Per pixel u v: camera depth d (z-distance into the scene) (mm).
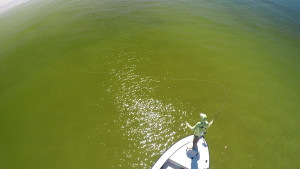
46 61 22688
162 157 12570
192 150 12859
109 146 14461
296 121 16562
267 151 14359
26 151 14344
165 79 19984
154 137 14969
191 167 12102
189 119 16281
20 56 23797
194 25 29625
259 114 16938
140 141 14742
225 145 14594
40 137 15203
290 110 17484
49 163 13602
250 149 14422
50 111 17094
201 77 20375
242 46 25734
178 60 22531
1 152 14352
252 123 16188
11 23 32312
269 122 16344
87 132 15406
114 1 37812
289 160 13922
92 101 17828
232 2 39281
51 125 16000
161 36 26719
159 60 22484
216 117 16500
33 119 16531
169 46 24766
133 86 19203
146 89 18844
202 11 34281
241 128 15773
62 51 24172
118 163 13500
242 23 31672
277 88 19672
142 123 15945
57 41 26141
